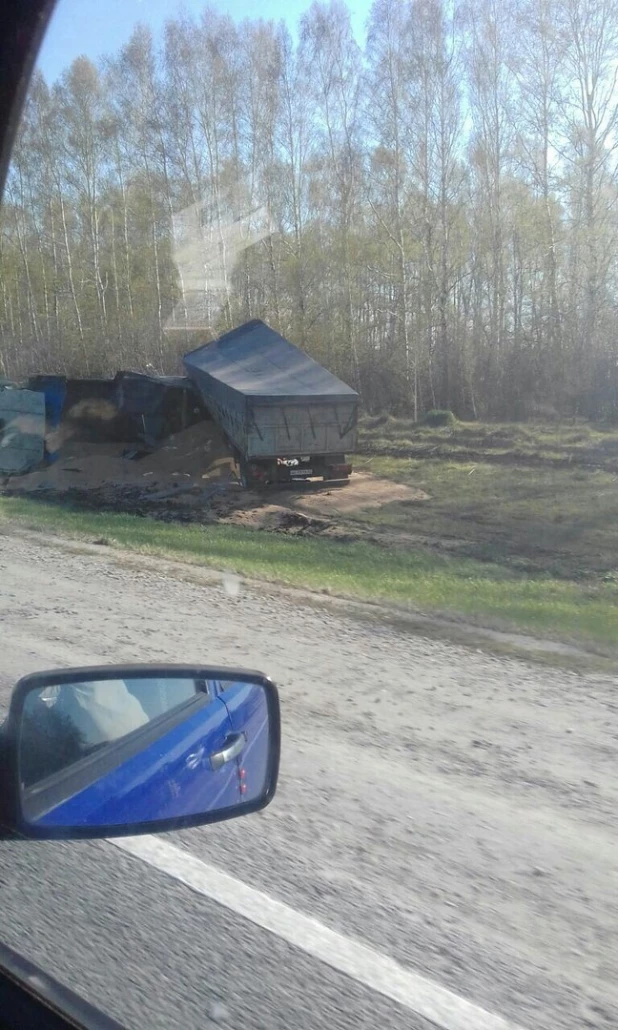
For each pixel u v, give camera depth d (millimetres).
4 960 3086
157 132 26000
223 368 22719
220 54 25922
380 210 33812
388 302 35188
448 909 3664
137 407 24625
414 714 6262
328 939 3420
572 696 6723
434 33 32625
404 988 3119
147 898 3730
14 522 16828
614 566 13688
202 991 3082
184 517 18812
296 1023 2924
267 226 27703
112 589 10688
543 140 32625
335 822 4488
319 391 21297
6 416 24922
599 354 32375
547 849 4234
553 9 31672
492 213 34750
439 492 20844
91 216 29641
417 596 10664
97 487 22766
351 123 31656
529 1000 3070
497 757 5445
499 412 34812
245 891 3783
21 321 33406
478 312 35812
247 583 11195
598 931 3523
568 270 33406
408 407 35281
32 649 7797
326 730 5895
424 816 4586
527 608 10039
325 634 8625
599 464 22844
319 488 21703
